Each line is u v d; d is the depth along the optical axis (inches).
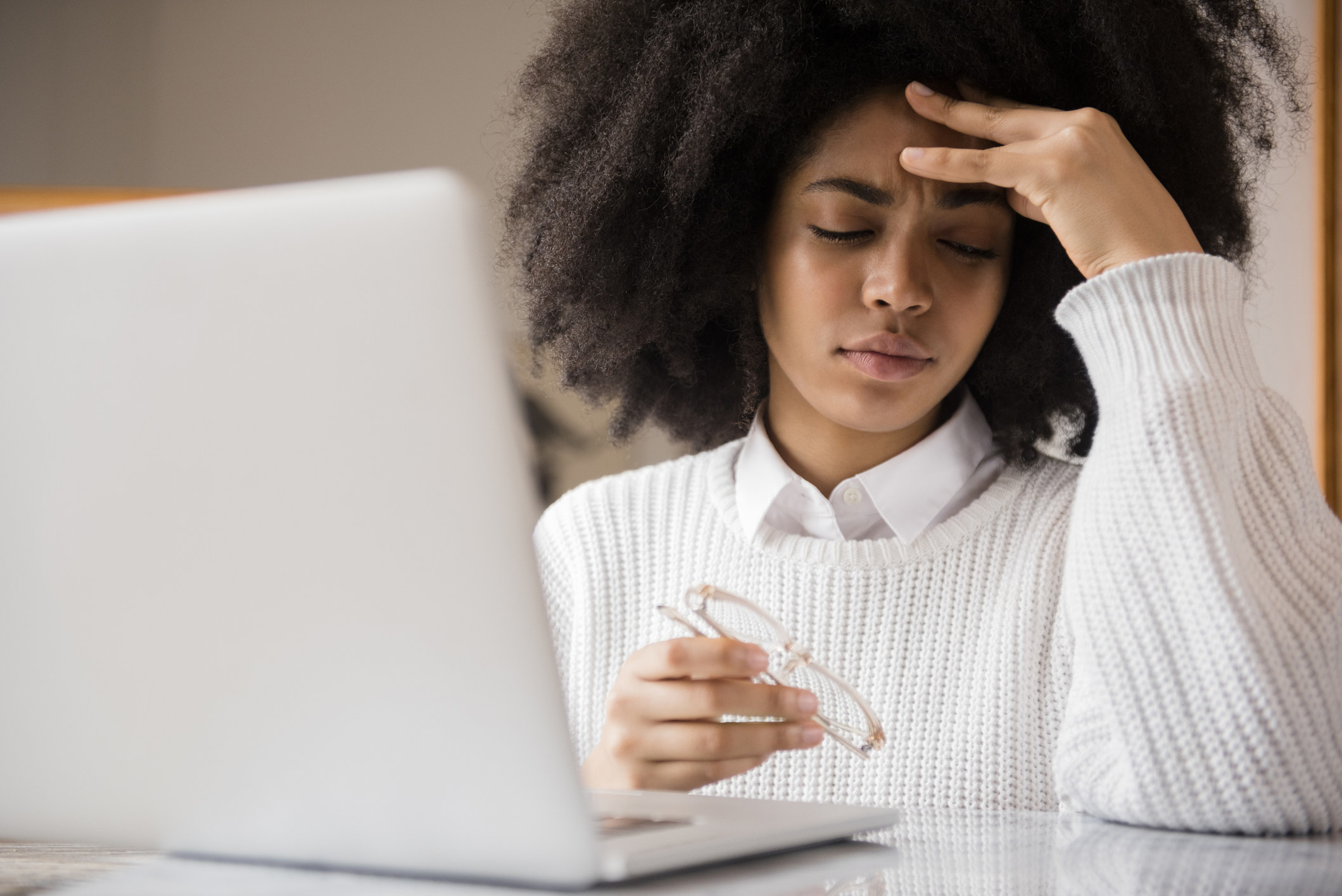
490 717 16.5
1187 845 23.9
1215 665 26.7
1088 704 28.9
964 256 37.7
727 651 30.2
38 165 112.6
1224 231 42.7
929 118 36.3
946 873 19.7
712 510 44.2
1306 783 25.9
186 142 112.5
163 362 16.8
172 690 18.1
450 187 15.2
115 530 17.6
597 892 17.5
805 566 41.3
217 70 113.0
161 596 17.7
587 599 44.4
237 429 16.6
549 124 44.7
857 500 42.3
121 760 18.9
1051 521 40.6
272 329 16.1
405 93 112.6
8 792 19.9
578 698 43.6
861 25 37.6
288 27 113.1
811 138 37.6
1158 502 28.2
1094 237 32.6
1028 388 43.9
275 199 15.9
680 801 25.9
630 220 42.2
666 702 30.3
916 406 37.7
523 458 15.9
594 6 43.4
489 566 16.0
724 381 50.4
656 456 103.1
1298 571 28.1
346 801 17.7
